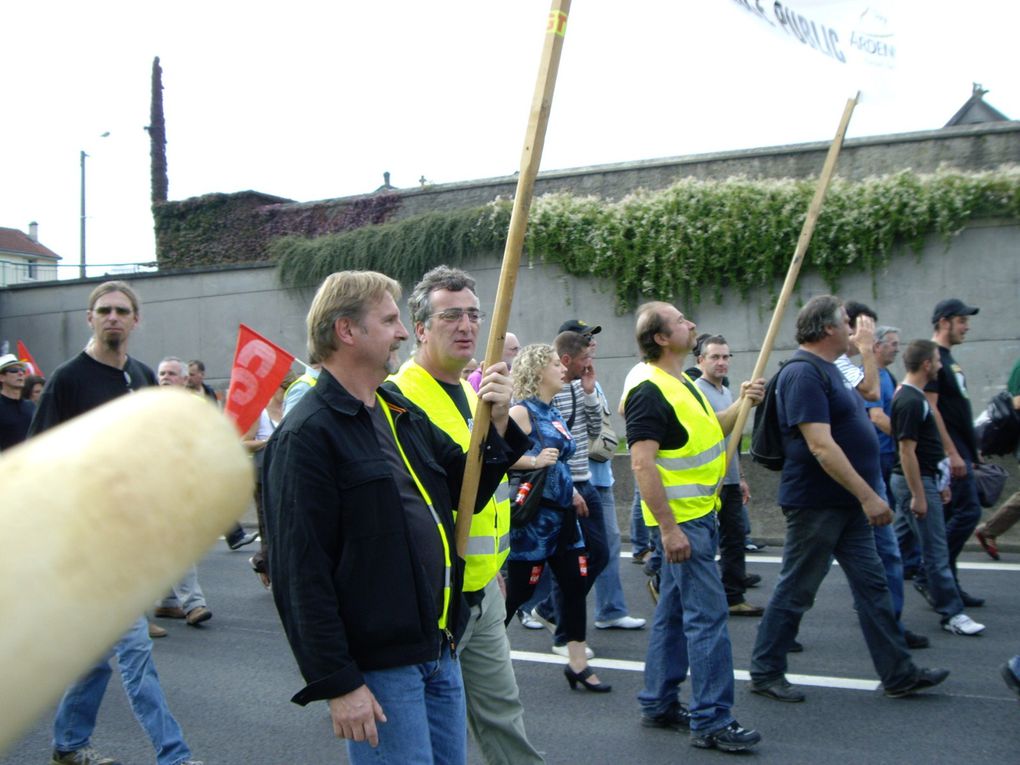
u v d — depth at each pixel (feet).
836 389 16.37
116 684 18.85
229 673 19.31
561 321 52.03
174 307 61.62
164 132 90.02
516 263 9.27
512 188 57.93
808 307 16.67
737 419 15.57
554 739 15.28
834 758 14.24
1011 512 25.08
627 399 14.78
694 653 14.57
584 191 56.34
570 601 17.24
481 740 11.23
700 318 49.52
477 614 10.85
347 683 7.81
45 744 15.80
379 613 8.09
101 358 14.39
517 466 15.89
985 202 45.47
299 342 58.29
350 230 63.26
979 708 16.03
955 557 22.38
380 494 8.23
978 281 45.68
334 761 14.87
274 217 66.33
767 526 31.17
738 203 48.62
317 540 7.98
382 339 8.70
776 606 16.74
